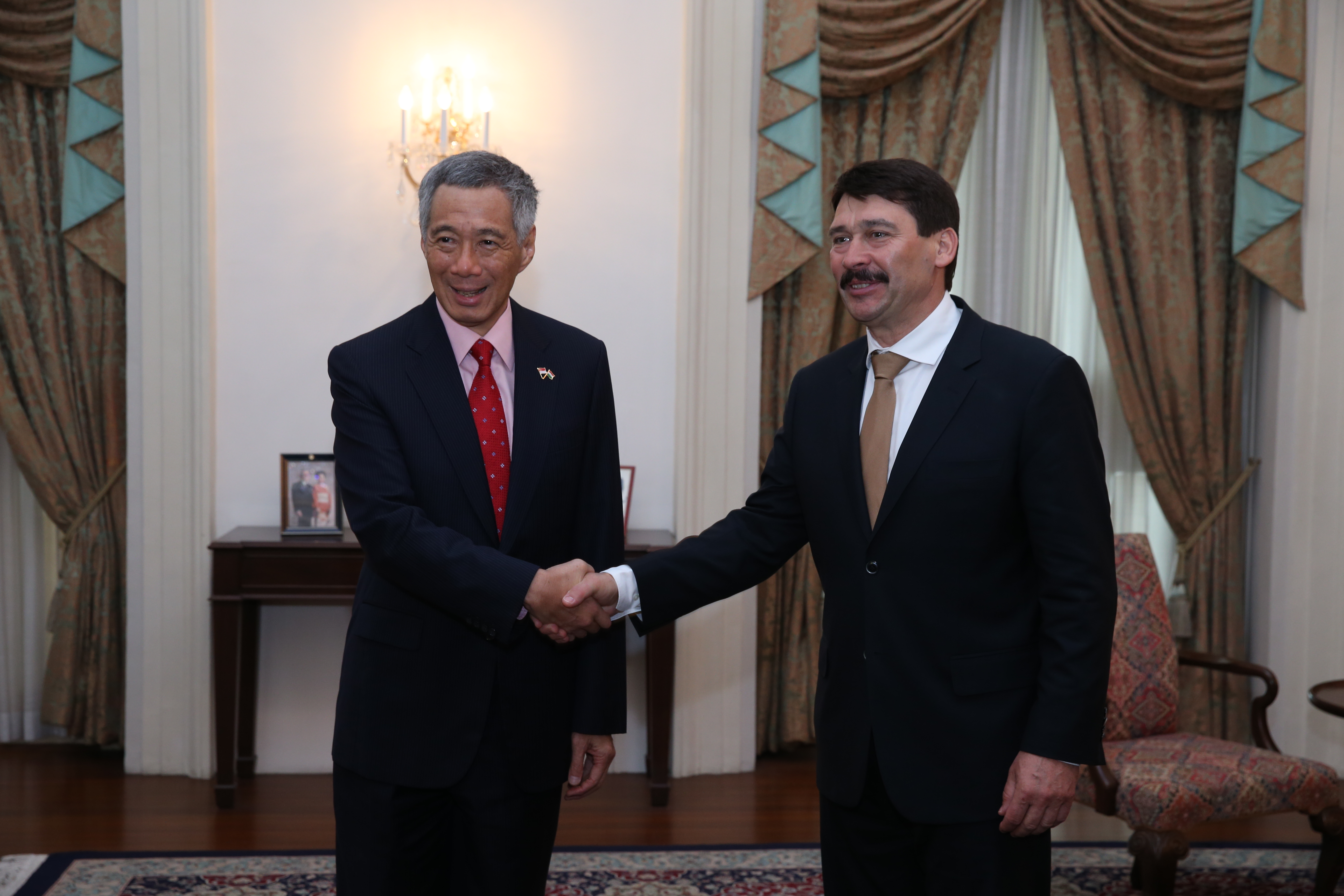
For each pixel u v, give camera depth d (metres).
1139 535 3.45
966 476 1.68
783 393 4.24
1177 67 4.14
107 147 3.88
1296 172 4.14
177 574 3.93
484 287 1.80
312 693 4.06
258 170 3.96
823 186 4.21
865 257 1.73
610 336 4.12
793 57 3.95
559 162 4.07
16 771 3.99
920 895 1.82
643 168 4.10
